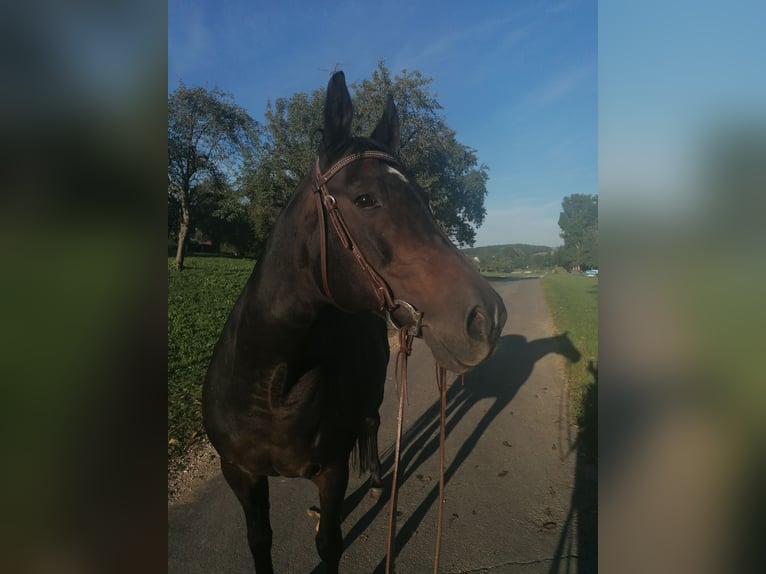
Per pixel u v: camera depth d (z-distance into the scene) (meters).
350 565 2.70
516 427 4.64
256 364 1.81
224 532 2.88
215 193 22.38
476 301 1.38
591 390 5.48
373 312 1.66
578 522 3.06
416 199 1.54
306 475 2.09
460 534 2.95
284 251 1.72
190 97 19.67
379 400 3.28
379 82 13.63
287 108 15.36
